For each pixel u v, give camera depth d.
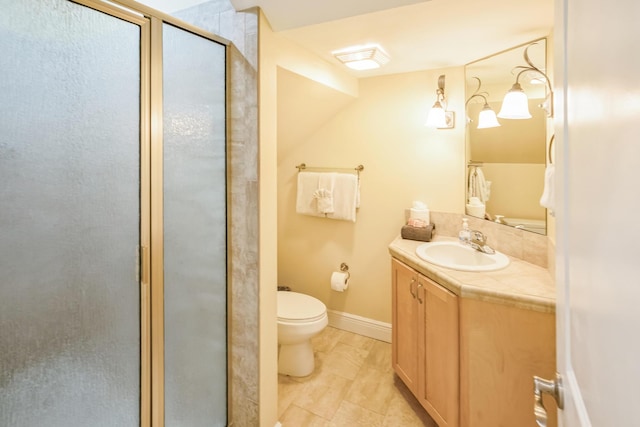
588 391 0.50
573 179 0.60
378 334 2.72
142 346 1.24
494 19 1.57
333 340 2.71
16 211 0.90
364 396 2.04
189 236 1.44
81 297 1.05
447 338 1.61
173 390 1.39
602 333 0.43
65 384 1.01
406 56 2.09
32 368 0.93
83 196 1.04
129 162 1.18
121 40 1.14
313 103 2.45
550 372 1.36
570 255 0.63
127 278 1.18
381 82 2.54
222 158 1.58
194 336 1.49
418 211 2.38
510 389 1.43
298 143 2.89
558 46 0.71
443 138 2.37
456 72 2.30
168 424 1.37
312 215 2.78
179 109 1.37
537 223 1.82
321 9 1.45
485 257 1.96
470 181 2.26
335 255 2.86
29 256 0.92
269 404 1.70
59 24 0.97
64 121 0.99
